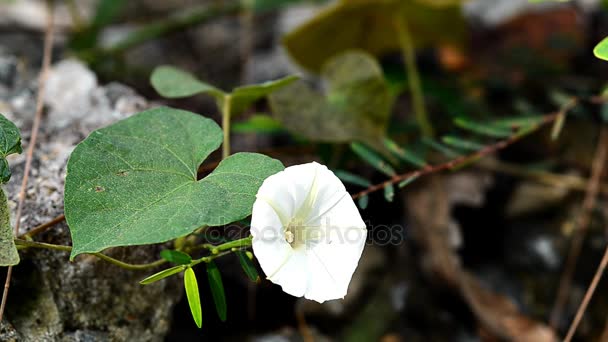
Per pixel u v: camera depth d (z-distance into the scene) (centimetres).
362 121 43
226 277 42
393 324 44
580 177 47
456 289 45
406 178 40
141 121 34
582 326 44
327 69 44
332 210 33
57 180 37
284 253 32
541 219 47
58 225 36
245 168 33
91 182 32
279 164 33
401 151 41
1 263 32
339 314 44
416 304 45
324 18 46
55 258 35
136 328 36
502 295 45
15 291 35
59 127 40
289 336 42
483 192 47
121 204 32
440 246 45
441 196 45
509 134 42
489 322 44
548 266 46
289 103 41
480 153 41
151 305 37
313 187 33
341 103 43
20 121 40
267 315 43
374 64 43
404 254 46
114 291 36
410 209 46
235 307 42
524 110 48
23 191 36
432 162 46
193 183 33
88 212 32
